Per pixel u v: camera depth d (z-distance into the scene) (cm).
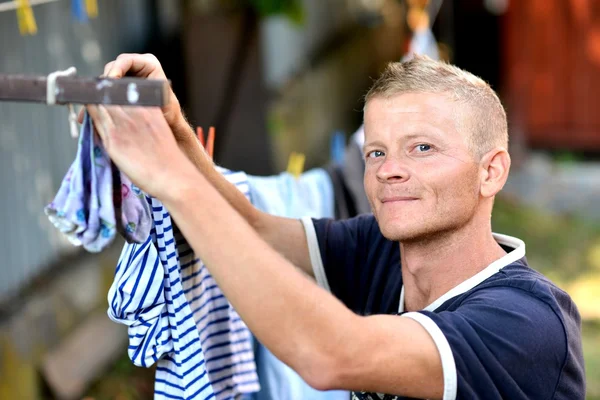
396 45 1086
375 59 1112
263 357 274
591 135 970
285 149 732
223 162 486
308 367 163
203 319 228
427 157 196
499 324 183
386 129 199
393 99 199
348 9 1127
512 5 967
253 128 484
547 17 962
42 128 452
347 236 239
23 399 404
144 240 180
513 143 936
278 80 784
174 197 157
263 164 487
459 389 175
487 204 206
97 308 493
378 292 230
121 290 198
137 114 158
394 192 197
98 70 507
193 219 157
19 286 425
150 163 157
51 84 151
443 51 643
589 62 961
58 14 461
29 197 437
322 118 916
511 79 977
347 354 165
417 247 205
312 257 237
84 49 491
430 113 196
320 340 162
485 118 200
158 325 203
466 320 181
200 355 205
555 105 976
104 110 156
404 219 197
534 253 762
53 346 440
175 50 529
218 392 237
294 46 850
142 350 202
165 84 151
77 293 472
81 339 457
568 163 955
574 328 197
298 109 815
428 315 179
